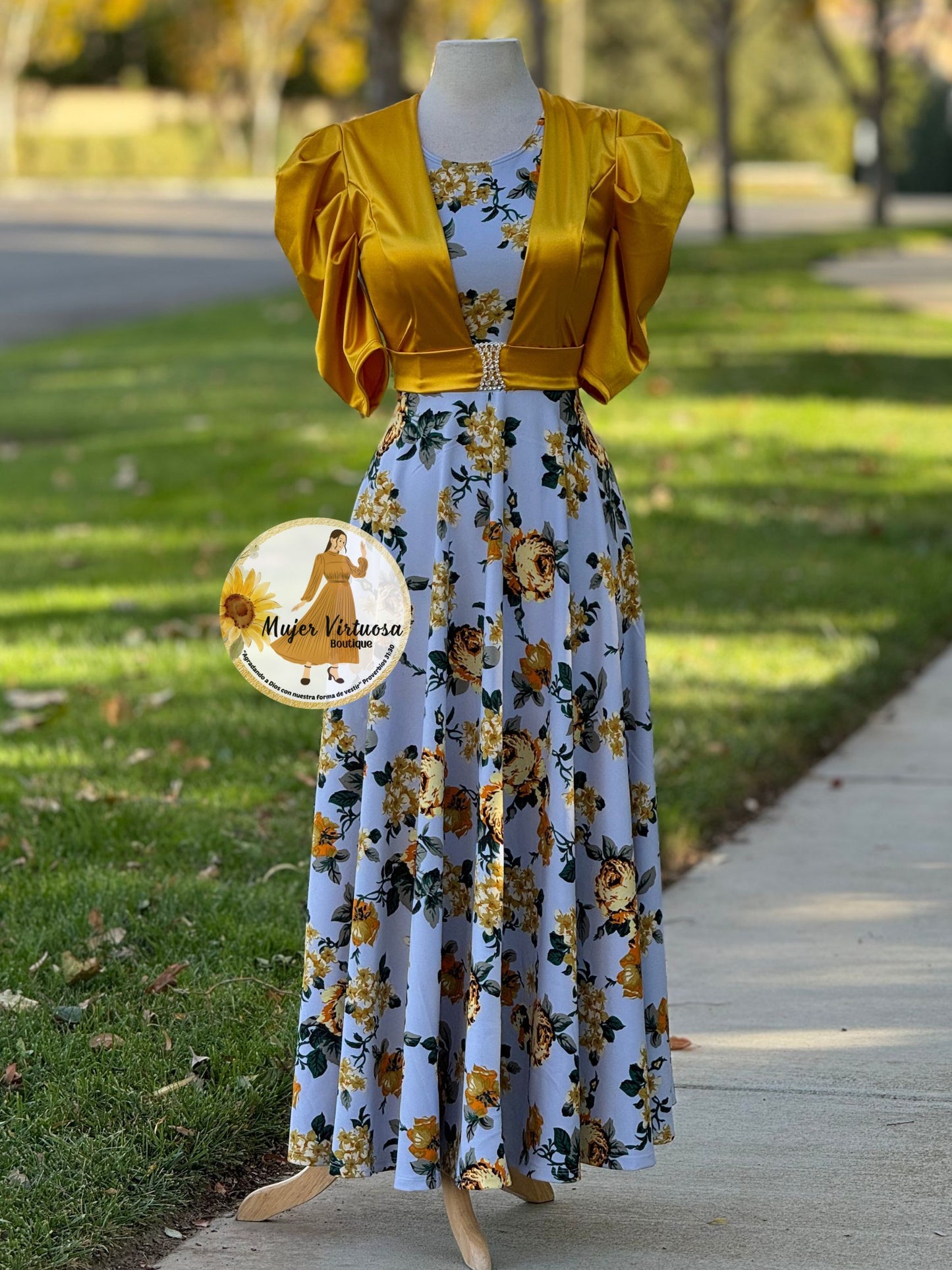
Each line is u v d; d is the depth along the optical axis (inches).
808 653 260.1
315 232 113.1
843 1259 110.5
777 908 173.3
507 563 109.8
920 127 2294.5
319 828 113.3
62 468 417.1
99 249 1114.7
